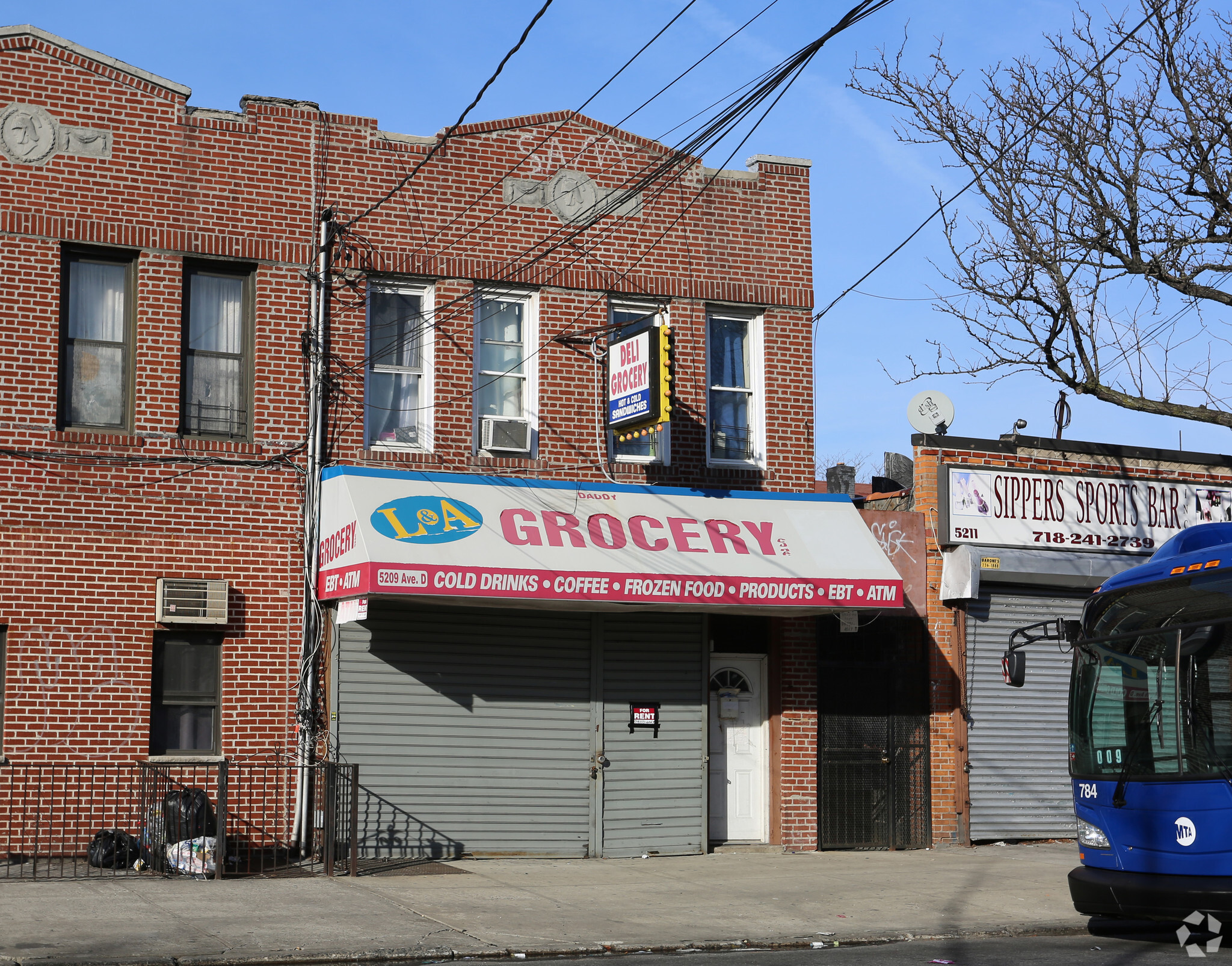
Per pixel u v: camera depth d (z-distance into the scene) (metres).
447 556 14.95
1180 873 10.99
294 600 15.88
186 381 15.88
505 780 16.41
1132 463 19.66
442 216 16.98
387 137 16.84
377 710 15.92
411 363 16.84
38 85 15.38
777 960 10.86
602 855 16.73
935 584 18.38
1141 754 11.44
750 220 18.50
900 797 18.08
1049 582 18.64
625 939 11.43
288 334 16.20
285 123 16.41
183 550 15.48
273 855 15.41
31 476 14.96
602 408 17.50
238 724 15.52
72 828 14.73
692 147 14.03
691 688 17.47
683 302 18.03
